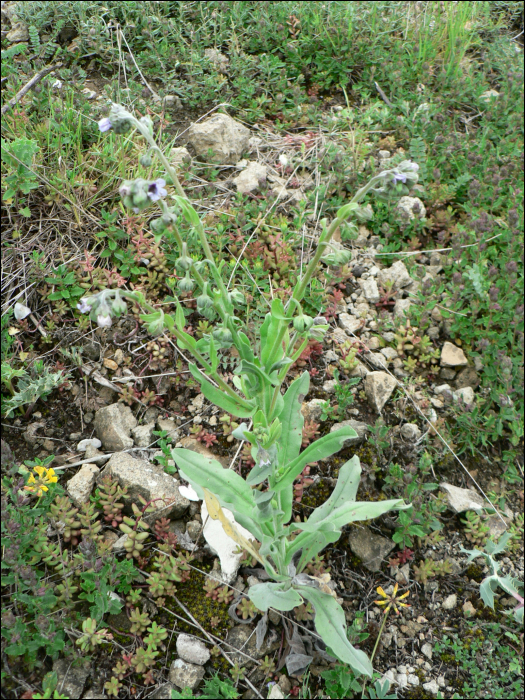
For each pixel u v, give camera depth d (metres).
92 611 0.47
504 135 0.89
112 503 0.52
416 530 0.56
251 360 0.40
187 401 0.61
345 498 0.50
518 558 0.59
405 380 0.65
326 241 0.38
